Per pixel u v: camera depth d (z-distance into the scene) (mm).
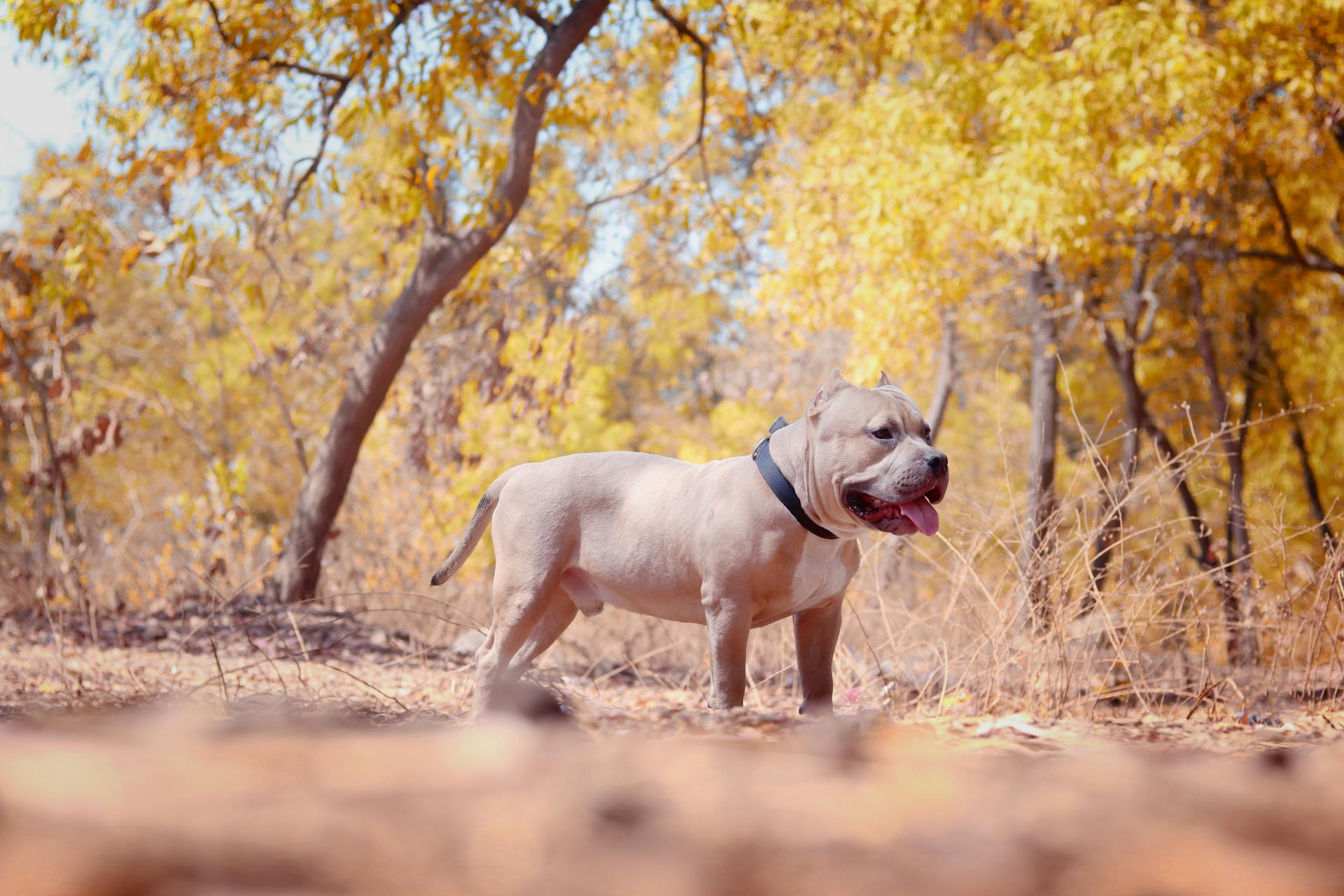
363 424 10156
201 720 1845
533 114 10188
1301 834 1118
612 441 22641
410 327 10242
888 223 11453
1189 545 6402
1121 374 12695
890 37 12469
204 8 10148
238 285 11336
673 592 4016
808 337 18875
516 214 10328
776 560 3715
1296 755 1803
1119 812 1205
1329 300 14484
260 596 9625
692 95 14391
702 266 14578
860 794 1313
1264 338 14586
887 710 4445
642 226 14344
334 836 999
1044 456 12367
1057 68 10562
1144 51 9680
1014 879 951
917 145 11555
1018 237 10602
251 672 5789
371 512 11953
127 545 10242
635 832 1090
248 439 20266
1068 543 4852
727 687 3764
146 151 10266
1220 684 4535
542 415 12352
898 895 898
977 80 11383
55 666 5809
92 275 10062
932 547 5809
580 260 12078
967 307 15312
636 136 15273
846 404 3652
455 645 7629
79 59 9891
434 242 10438
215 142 9844
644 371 26781
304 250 16766
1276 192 12141
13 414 10688
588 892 883
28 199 13727
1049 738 2445
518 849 999
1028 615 4723
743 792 1308
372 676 6160
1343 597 4508
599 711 2789
